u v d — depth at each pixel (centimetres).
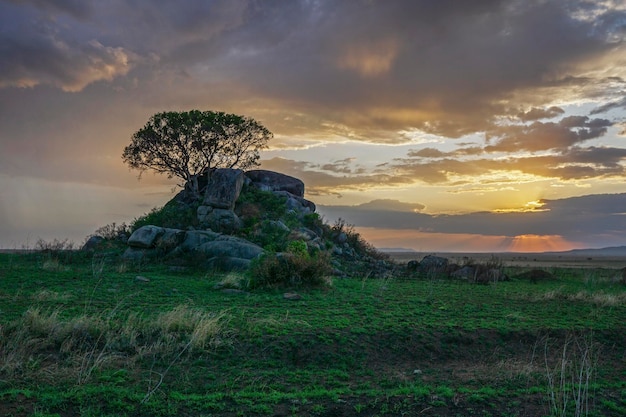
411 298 1798
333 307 1542
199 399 867
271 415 827
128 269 2323
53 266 2270
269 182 3809
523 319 1471
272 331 1195
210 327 1142
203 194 3544
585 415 862
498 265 2894
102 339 1097
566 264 6888
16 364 939
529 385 1007
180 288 1816
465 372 1082
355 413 848
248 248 2511
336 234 3394
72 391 862
